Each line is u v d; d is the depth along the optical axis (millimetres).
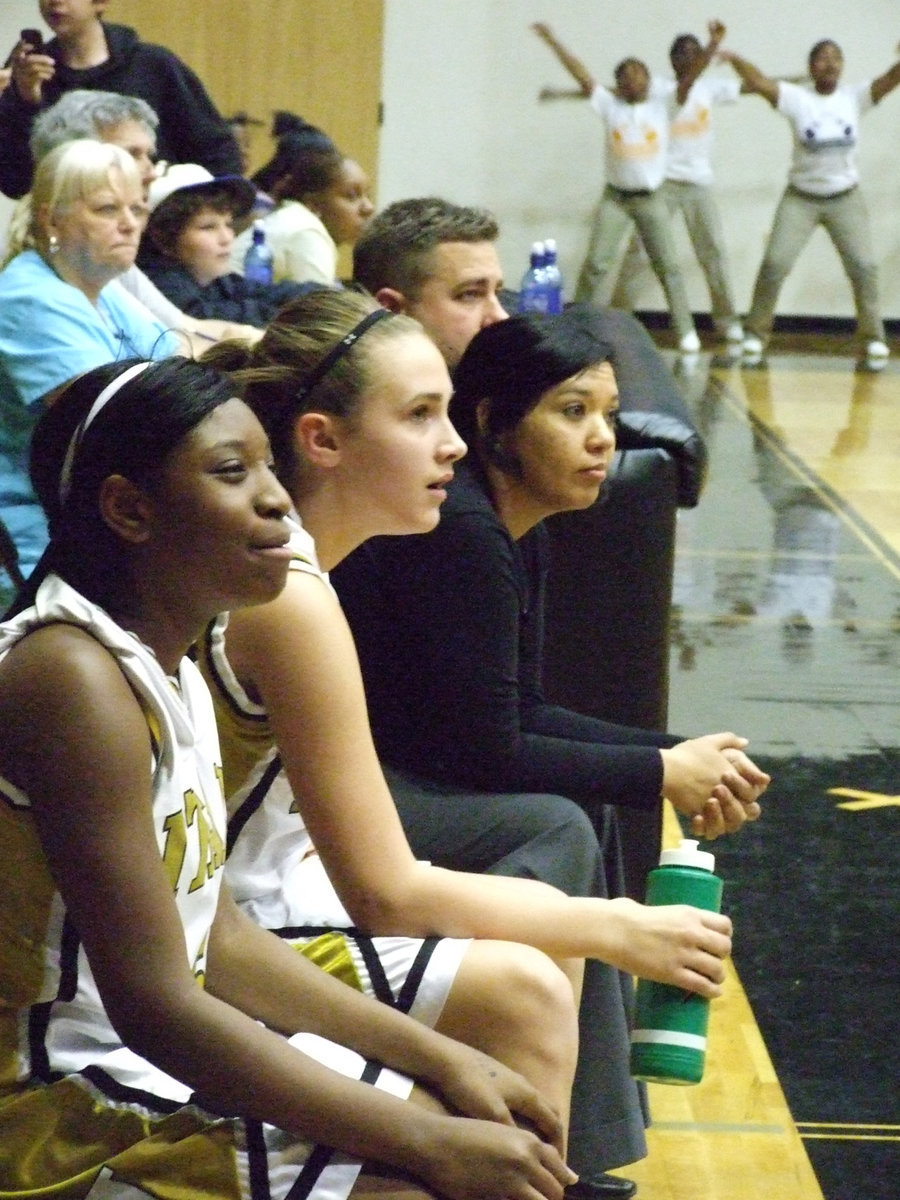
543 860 7504
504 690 7934
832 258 45656
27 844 5176
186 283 17516
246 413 5367
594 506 10594
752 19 44281
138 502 5258
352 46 37219
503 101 44250
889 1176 9008
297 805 6578
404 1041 5816
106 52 21375
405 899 6359
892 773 15266
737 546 23266
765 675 17938
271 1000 5938
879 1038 10578
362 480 6836
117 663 5160
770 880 12836
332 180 22094
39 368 11680
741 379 37688
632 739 8648
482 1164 5301
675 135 42312
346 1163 5297
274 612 6152
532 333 8297
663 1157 9047
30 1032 5391
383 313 6926
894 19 44125
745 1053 10281
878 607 20750
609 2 44062
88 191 12195
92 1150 5297
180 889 5438
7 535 8219
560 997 6164
